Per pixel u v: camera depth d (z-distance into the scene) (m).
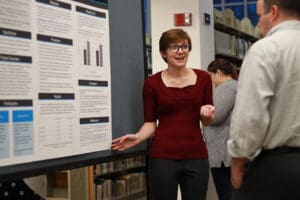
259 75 1.60
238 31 6.77
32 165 1.55
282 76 1.62
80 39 1.81
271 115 1.64
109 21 2.02
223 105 3.44
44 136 1.61
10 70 1.47
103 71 1.96
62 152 1.70
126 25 2.17
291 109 1.62
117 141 2.03
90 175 4.57
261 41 1.68
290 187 1.61
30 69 1.55
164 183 2.22
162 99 2.23
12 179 1.47
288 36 1.66
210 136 3.56
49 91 1.64
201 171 2.25
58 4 1.69
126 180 6.10
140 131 2.21
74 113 1.77
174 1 4.79
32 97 1.56
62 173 4.25
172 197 2.24
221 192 3.62
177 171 2.23
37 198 2.04
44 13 1.62
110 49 2.02
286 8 1.71
